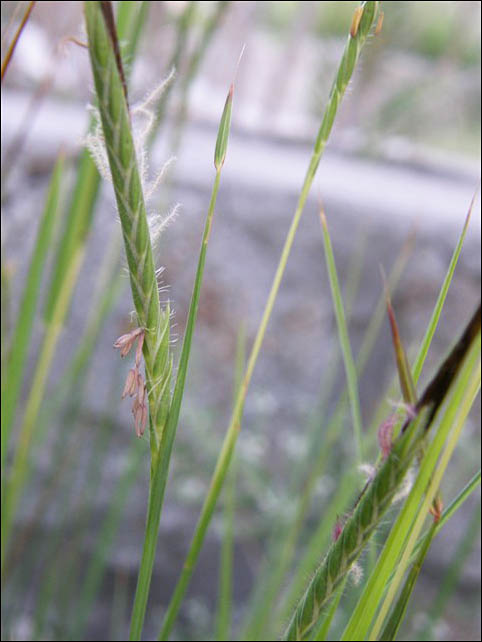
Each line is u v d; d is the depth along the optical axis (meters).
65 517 0.34
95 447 0.33
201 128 0.51
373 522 0.10
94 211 0.23
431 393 0.10
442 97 0.53
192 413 0.41
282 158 0.48
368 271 0.42
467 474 0.42
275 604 0.29
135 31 0.19
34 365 0.40
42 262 0.23
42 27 0.43
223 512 0.43
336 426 0.27
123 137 0.09
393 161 0.52
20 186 0.38
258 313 0.43
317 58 0.55
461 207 0.44
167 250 0.41
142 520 0.44
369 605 0.12
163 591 0.46
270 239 0.42
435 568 0.44
